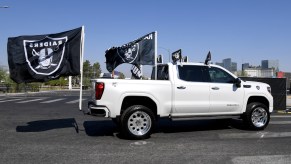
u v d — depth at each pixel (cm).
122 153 709
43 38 934
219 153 707
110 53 1087
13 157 674
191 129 1026
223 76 988
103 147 767
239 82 983
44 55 929
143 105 903
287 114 1502
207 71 967
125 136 864
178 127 1065
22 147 766
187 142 823
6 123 1173
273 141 832
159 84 895
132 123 859
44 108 1833
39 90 5625
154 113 909
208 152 716
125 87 863
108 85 852
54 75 928
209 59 969
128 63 1075
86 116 1393
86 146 777
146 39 1079
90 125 1112
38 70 926
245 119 1007
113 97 852
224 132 970
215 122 1168
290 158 664
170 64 938
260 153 705
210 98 949
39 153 708
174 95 909
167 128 1045
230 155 689
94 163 630
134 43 1078
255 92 1008
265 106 1012
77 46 932
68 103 2297
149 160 652
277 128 1042
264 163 628
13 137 892
